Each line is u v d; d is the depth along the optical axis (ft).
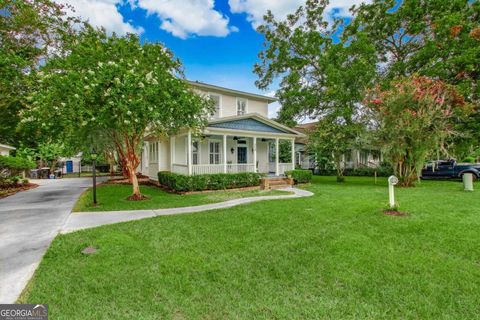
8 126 40.34
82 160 79.41
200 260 12.66
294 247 14.32
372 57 52.54
